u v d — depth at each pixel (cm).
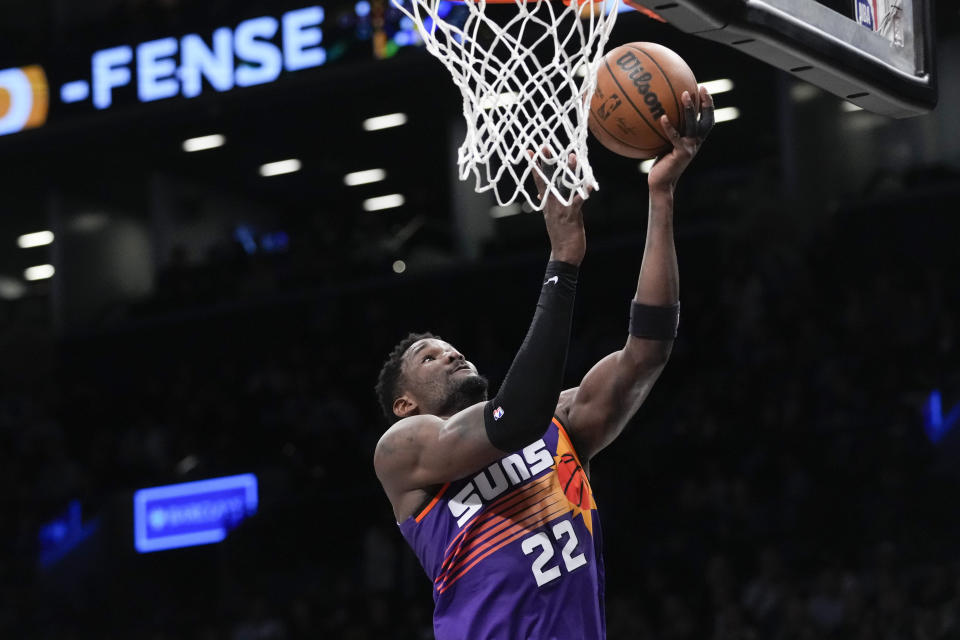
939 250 1448
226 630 1300
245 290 1809
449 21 809
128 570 1492
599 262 1630
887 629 952
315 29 1575
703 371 1404
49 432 1703
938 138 1562
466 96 329
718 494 1169
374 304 1717
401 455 326
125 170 1984
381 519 1305
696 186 1748
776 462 1173
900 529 1080
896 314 1296
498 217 1827
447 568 323
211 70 1623
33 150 1777
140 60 1664
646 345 332
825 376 1240
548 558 319
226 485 1477
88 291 2083
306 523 1335
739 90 1655
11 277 2262
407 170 2045
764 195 1609
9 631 1462
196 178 2072
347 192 2164
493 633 314
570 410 347
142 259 2117
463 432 312
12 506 1600
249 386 1631
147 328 1819
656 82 322
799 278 1433
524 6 325
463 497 325
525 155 319
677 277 334
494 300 1667
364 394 1605
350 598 1243
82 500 1555
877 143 1596
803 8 312
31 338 1861
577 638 316
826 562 1073
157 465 1582
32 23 1961
